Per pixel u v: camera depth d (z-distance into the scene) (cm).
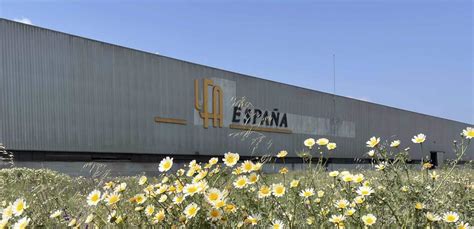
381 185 221
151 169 2039
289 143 2902
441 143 4525
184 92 2248
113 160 1883
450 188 254
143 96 2031
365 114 3634
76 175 1697
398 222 189
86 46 1822
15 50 1595
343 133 3388
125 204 245
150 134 2044
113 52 1922
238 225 185
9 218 186
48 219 228
